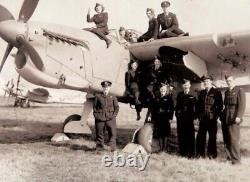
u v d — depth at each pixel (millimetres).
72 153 5820
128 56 6887
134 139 6078
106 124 6039
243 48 6125
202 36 6141
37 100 19469
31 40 5422
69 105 26641
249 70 7348
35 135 8180
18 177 4199
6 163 4867
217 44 6039
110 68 6430
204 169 4859
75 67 5855
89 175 4379
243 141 7766
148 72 6895
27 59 5387
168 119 6199
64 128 7113
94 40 6180
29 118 13344
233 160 5215
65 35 5746
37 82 5562
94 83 6191
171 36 7027
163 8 7168
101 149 6078
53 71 5625
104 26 6555
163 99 6141
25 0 5699
